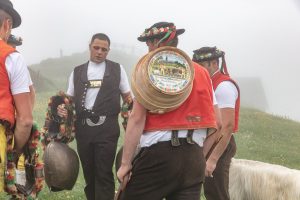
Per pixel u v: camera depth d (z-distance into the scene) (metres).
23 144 3.35
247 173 5.04
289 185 4.79
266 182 4.92
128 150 3.29
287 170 4.95
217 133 3.61
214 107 3.57
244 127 14.47
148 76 3.16
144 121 3.27
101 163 5.16
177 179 3.27
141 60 3.27
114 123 5.22
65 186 4.88
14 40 5.06
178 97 3.21
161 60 3.20
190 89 3.26
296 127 15.58
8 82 3.26
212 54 4.60
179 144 3.25
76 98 5.24
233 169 5.13
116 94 5.25
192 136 3.29
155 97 3.17
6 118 3.23
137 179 3.30
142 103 3.21
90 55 5.32
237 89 4.61
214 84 4.57
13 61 3.27
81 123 5.20
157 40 3.47
